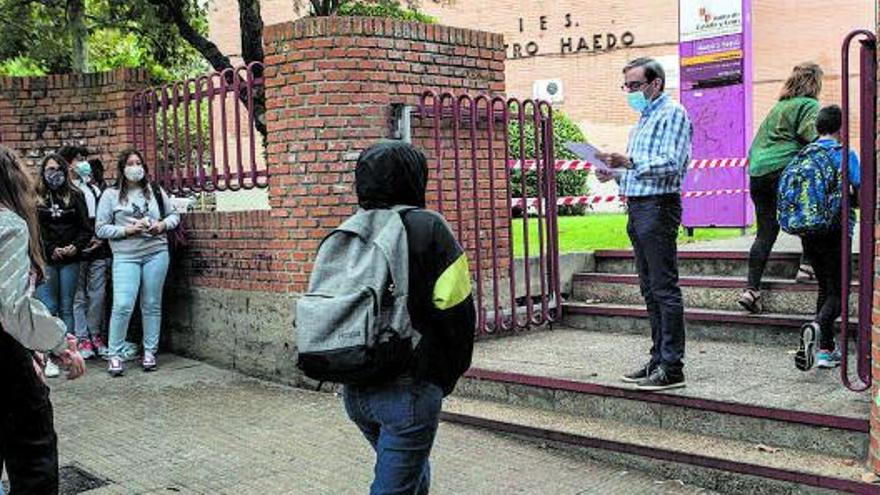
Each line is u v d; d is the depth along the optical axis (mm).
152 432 6008
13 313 3504
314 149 6953
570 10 19484
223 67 10742
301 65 6949
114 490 4969
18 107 8992
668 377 5406
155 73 11750
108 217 7590
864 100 4527
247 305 7559
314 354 3184
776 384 5473
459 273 3305
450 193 7434
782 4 17891
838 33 17453
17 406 3709
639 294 7801
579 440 5359
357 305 3168
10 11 10562
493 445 5598
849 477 4379
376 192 3410
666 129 5219
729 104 10594
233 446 5695
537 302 8055
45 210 7691
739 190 10445
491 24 20422
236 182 7988
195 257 8078
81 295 8141
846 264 4848
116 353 7641
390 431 3301
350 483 5047
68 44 10953
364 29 6949
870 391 4582
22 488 3744
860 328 4789
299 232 7062
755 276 6750
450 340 3311
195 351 8188
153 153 8453
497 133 7680
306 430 6012
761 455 4770
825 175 5621
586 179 14320
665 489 4855
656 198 5254
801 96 6531
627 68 5398
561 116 14633
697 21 10805
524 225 7492
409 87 7180
